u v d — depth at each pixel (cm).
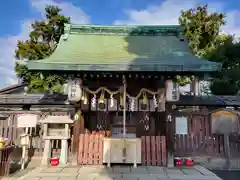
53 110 881
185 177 548
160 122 795
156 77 696
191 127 809
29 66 624
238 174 649
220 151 780
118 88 736
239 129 768
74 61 652
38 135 831
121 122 845
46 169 623
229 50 1345
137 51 771
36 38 1675
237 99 984
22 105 976
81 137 703
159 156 684
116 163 684
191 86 1486
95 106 739
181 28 879
